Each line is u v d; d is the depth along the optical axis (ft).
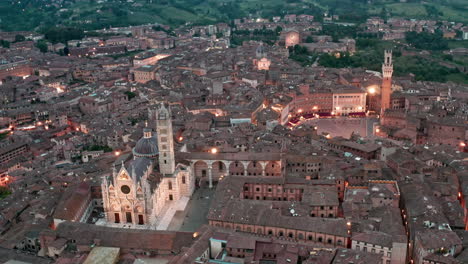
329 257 558.56
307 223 639.76
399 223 637.30
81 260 595.47
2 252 629.51
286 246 586.45
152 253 623.77
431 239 585.22
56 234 645.10
